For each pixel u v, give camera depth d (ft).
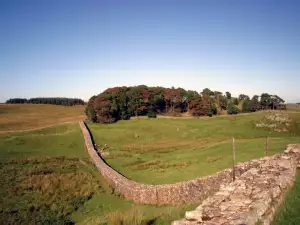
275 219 29.60
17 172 101.55
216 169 74.28
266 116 227.20
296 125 198.18
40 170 104.78
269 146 88.22
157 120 269.23
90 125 254.06
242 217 24.64
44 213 63.00
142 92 304.91
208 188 57.26
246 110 352.69
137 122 261.85
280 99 366.02
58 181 88.43
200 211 27.73
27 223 57.41
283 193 35.78
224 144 117.70
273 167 43.80
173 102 349.41
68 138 180.34
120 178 78.59
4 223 57.36
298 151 54.95
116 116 279.28
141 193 63.46
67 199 71.82
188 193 57.00
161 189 59.77
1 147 157.48
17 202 70.18
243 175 39.68
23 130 242.99
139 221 37.42
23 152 148.36
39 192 78.13
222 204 29.01
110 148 166.40
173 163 100.63
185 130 220.43
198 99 305.73
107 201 69.05
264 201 28.84
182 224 26.37
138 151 152.15
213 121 248.11
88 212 63.00
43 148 160.35
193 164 90.74
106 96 270.05
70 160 130.31
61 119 334.03
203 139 187.01
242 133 193.47
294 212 31.12
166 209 53.11
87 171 106.22
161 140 199.21
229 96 403.95
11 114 390.01
